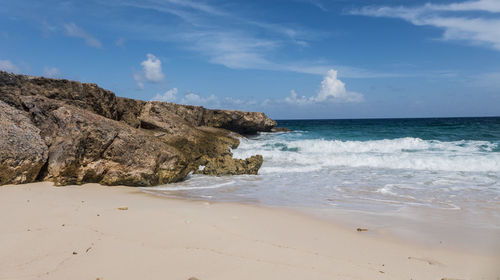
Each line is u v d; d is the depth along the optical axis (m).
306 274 4.62
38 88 13.06
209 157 17.52
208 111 29.36
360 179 13.80
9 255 4.84
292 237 6.44
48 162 10.49
